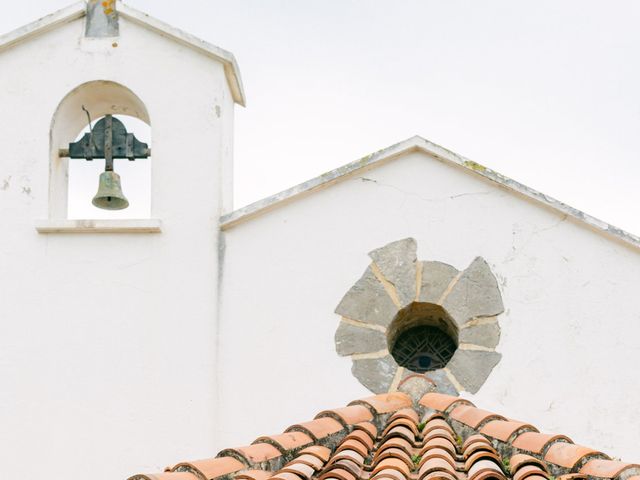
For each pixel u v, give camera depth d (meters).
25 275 9.13
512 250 8.75
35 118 9.48
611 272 8.62
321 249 8.96
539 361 8.49
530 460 5.82
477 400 8.44
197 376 8.80
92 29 9.66
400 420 7.06
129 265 9.09
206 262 9.05
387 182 9.03
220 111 9.49
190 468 5.81
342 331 8.76
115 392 8.83
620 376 8.41
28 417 8.83
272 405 8.67
